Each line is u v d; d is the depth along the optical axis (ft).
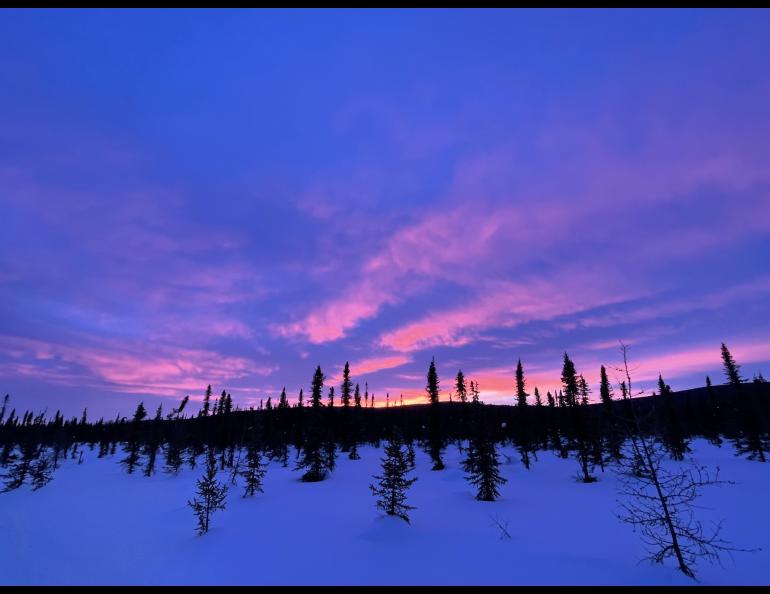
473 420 113.19
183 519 88.02
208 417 254.68
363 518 79.00
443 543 58.44
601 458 134.82
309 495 112.16
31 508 109.91
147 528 82.53
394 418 309.42
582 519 77.46
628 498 98.32
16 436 271.49
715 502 90.27
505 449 219.61
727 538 62.28
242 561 55.52
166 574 53.31
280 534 68.85
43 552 67.26
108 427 367.04
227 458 219.61
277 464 199.82
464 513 83.66
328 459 158.10
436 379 195.42
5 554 65.82
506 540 60.29
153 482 161.07
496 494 102.58
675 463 154.40
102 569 57.72
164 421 235.81
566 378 154.71
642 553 54.03
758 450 160.35
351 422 240.32
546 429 225.15
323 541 62.44
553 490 116.06
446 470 165.48
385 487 73.46
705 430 228.84
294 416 245.04
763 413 169.48
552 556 50.65
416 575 45.75
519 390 188.14
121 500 120.98
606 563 45.80
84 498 125.59
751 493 98.17
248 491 116.06
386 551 55.31
